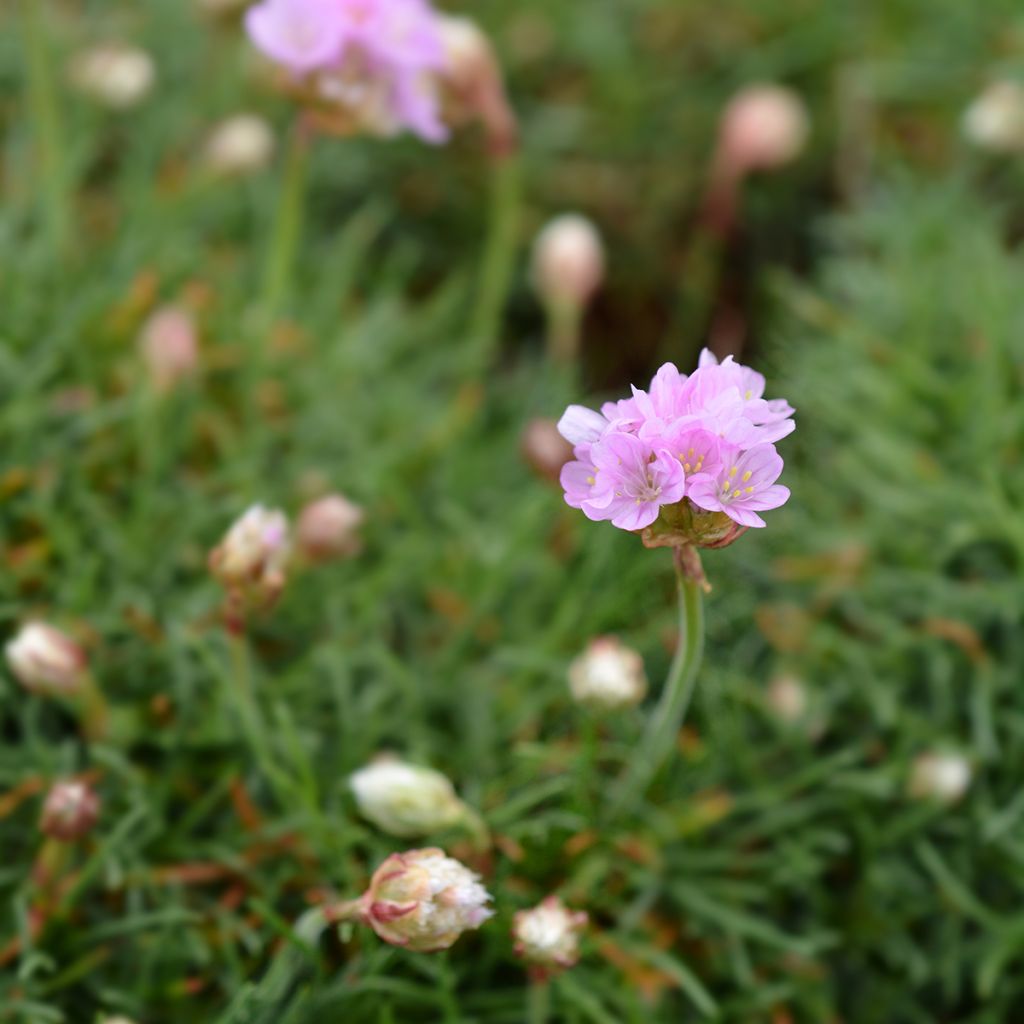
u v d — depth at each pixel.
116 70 0.42
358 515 0.37
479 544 0.39
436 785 0.34
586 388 0.41
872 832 0.36
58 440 0.38
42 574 0.37
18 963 0.35
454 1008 0.34
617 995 0.35
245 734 0.36
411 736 0.37
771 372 0.39
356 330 0.42
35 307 0.39
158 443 0.38
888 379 0.40
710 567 0.37
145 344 0.38
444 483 0.40
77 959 0.35
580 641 0.38
